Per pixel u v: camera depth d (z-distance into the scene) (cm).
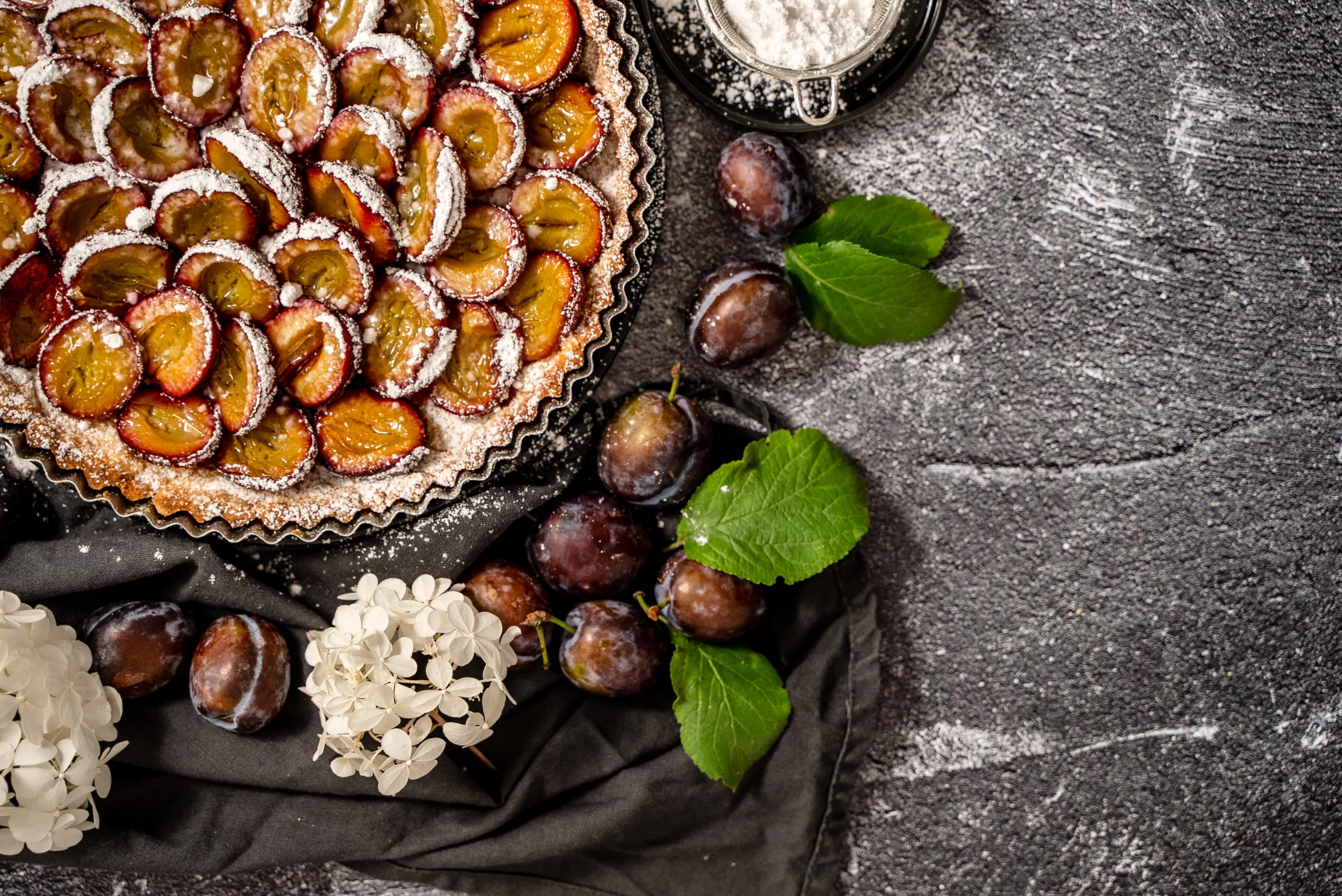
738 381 97
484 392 91
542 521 94
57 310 90
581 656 92
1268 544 98
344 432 90
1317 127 96
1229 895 98
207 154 89
